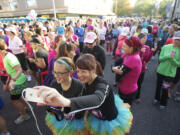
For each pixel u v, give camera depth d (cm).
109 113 143
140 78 308
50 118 173
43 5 2061
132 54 200
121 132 152
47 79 255
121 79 210
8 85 247
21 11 2195
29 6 2134
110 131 146
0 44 212
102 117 145
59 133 158
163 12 3547
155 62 657
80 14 2472
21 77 236
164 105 304
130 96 222
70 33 432
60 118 158
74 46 236
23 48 502
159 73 289
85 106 95
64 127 157
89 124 153
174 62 255
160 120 279
